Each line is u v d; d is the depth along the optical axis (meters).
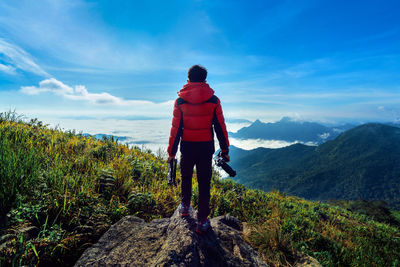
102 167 4.73
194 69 2.52
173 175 2.88
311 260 2.88
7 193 2.81
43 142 5.29
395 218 13.97
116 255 2.29
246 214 5.09
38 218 2.74
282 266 2.78
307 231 4.80
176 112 2.53
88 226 2.86
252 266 2.37
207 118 2.48
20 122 6.24
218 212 4.77
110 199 3.76
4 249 2.17
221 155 2.71
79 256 2.52
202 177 2.57
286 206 7.19
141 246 2.42
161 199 4.29
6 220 2.50
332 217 7.52
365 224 7.91
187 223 2.68
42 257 2.29
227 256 2.38
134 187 4.52
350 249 4.58
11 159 3.38
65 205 3.03
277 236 3.16
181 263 2.07
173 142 2.54
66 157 4.84
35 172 3.38
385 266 4.39
